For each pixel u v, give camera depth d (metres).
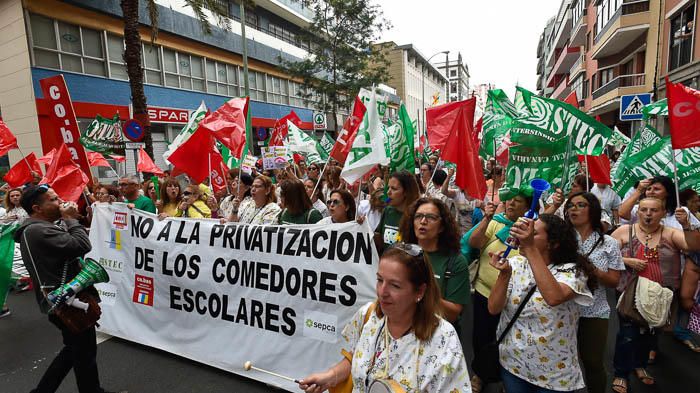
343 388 1.93
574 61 38.34
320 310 3.29
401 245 1.70
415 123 12.41
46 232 3.00
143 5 17.17
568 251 2.31
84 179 4.47
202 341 3.88
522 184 3.44
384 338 1.71
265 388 3.48
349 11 19.48
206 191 6.89
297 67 21.28
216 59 21.86
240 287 3.70
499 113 6.23
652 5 18.20
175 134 19.27
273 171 10.59
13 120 14.58
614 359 3.40
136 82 10.58
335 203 4.12
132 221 4.39
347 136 4.71
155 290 4.19
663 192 4.05
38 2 13.81
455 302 2.66
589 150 4.16
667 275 3.43
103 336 4.50
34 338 4.73
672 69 16.17
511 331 2.42
